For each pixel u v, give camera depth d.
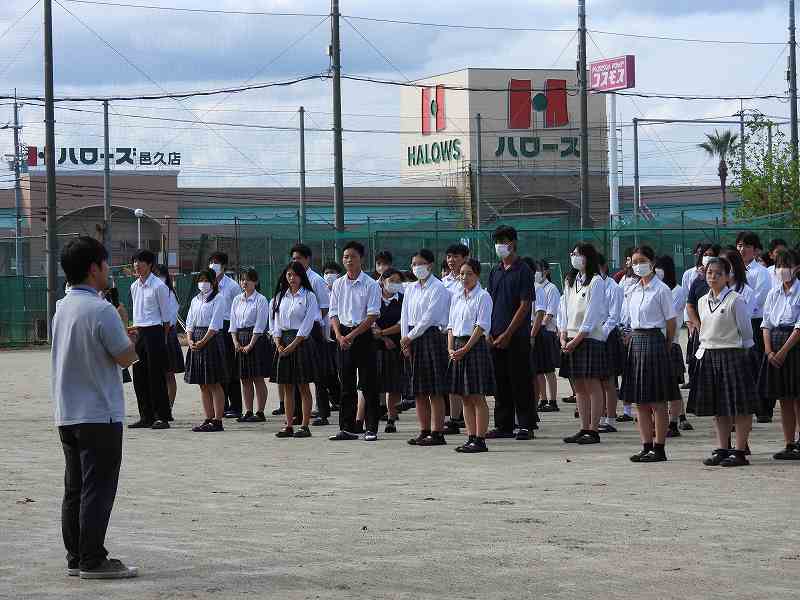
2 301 37.19
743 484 10.02
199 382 14.91
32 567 7.16
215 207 64.38
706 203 72.06
